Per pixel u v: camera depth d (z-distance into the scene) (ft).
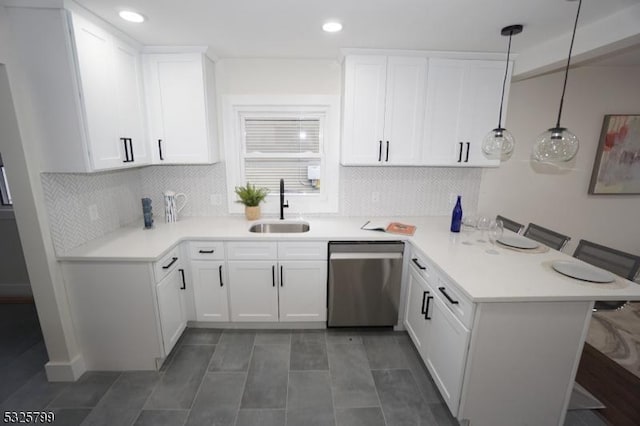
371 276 8.00
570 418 5.85
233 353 7.57
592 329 8.86
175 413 5.87
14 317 9.00
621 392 6.55
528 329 4.95
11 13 5.25
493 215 10.23
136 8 5.64
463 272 5.56
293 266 8.03
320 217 9.77
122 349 6.82
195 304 8.22
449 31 6.68
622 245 10.78
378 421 5.74
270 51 8.20
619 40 5.71
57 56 5.41
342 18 6.07
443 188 9.90
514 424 5.42
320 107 9.24
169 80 7.89
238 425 5.63
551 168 10.08
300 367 7.11
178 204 9.59
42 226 5.89
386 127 8.35
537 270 5.69
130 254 6.40
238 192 9.18
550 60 7.20
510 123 9.73
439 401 6.21
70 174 6.55
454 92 8.26
